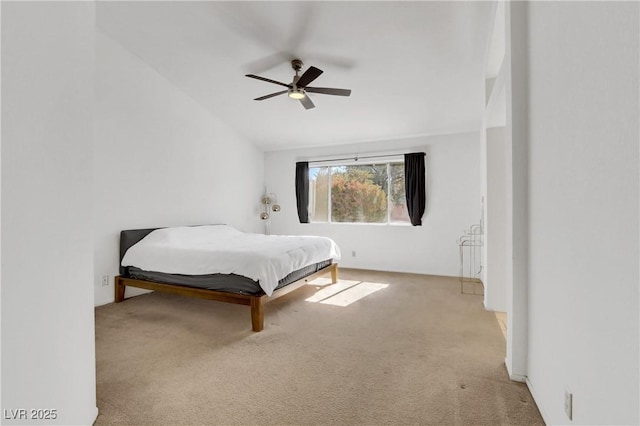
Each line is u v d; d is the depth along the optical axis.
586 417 1.09
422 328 2.82
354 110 4.63
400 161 5.57
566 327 1.27
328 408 1.66
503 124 3.26
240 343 2.51
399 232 5.48
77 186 1.39
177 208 4.54
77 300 1.38
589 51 1.07
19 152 1.00
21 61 1.01
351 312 3.29
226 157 5.48
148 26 3.38
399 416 1.59
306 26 3.03
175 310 3.39
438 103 4.27
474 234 4.98
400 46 3.19
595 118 1.03
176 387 1.87
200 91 4.57
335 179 6.07
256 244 3.74
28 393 1.03
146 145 4.09
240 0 2.83
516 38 1.87
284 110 4.91
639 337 0.80
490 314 3.21
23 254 1.01
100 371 2.06
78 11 1.41
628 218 0.85
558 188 1.36
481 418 1.57
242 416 1.60
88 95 1.50
